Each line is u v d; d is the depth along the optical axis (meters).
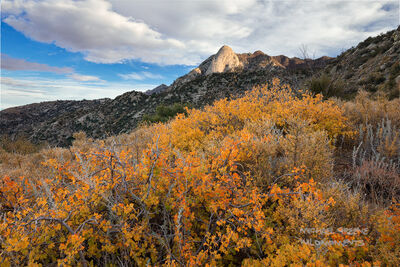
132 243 1.61
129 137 6.71
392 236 1.52
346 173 3.15
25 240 1.50
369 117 4.62
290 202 2.02
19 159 6.18
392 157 3.31
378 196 2.53
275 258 1.63
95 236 1.66
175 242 1.76
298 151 2.68
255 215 1.79
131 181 2.16
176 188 2.03
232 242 1.91
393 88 12.14
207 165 2.33
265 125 3.94
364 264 1.33
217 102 5.88
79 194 1.81
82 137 6.76
